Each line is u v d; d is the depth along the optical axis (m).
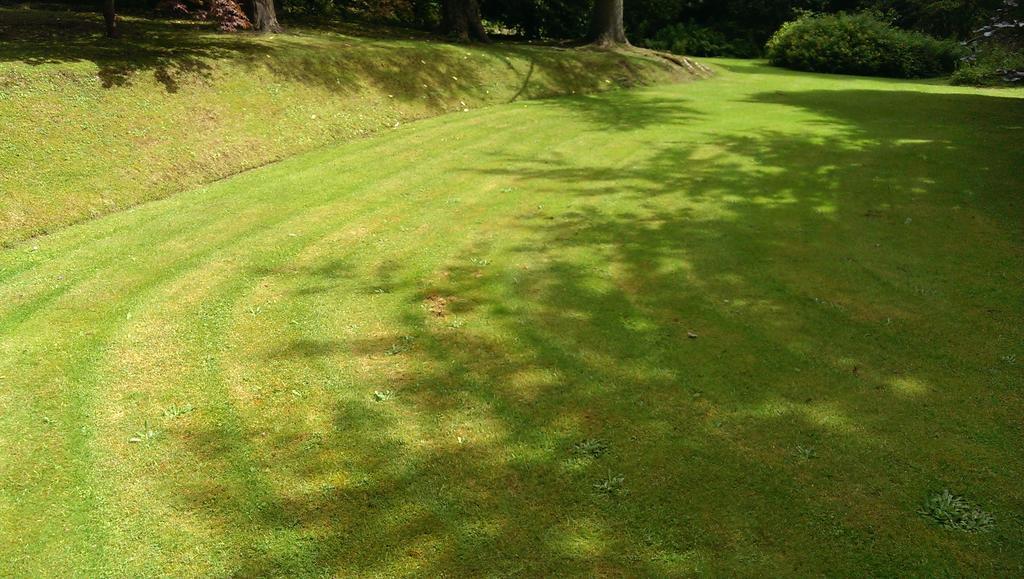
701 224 7.93
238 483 4.01
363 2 23.48
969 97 16.61
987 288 6.26
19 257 7.04
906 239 7.39
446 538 3.60
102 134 9.19
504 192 9.16
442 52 15.62
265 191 9.16
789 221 7.98
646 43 29.36
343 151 11.12
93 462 4.18
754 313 5.89
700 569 3.38
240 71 11.73
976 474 3.99
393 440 4.37
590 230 7.79
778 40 25.58
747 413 4.57
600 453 4.21
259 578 3.38
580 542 3.56
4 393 4.83
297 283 6.54
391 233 7.76
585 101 15.59
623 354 5.30
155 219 8.13
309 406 4.72
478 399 4.77
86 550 3.55
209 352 5.38
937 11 27.02
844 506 3.76
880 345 5.36
